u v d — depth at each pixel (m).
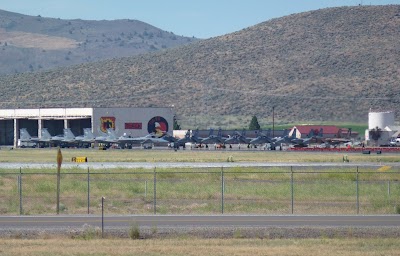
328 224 96.62
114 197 132.12
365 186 148.00
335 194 135.25
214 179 164.75
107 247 79.81
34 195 135.25
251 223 97.81
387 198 126.94
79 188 145.00
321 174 172.38
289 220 100.81
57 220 101.81
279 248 79.00
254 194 136.00
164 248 79.00
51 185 148.50
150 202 125.44
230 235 89.06
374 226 94.38
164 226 95.06
